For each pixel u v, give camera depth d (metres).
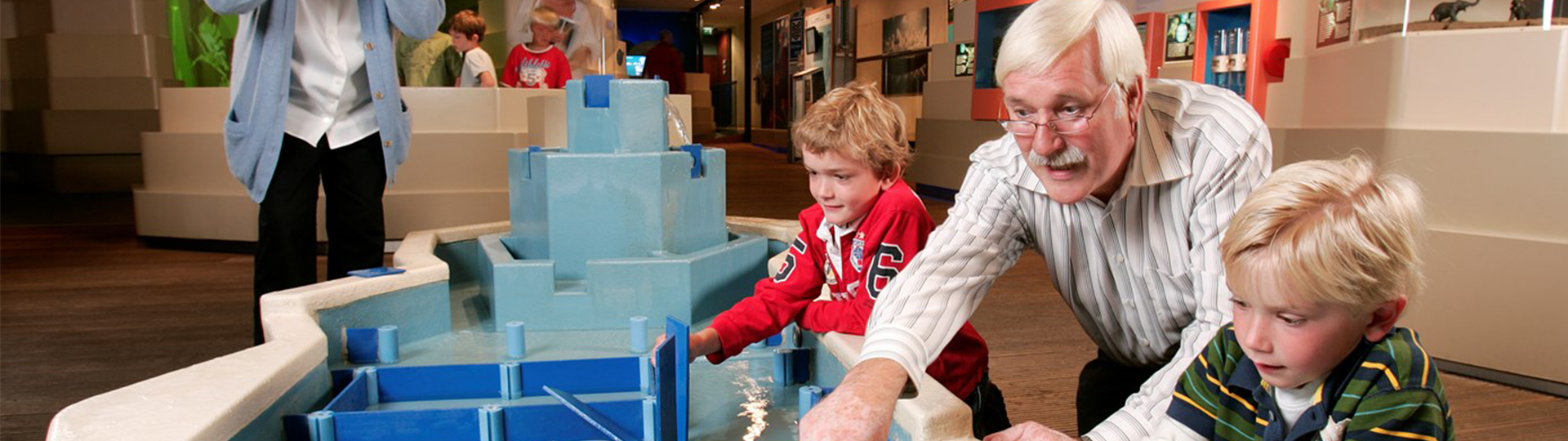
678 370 1.36
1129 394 1.71
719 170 2.53
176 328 3.12
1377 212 0.83
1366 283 0.81
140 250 4.84
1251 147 1.14
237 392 1.21
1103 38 1.01
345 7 2.45
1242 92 4.81
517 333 1.86
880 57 12.41
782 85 16.22
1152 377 1.19
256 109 2.27
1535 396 2.54
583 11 6.94
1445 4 2.79
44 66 8.00
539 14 6.00
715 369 1.83
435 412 1.40
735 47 22.92
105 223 6.05
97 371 2.61
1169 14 5.48
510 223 2.91
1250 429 1.03
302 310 1.69
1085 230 1.32
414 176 4.64
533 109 3.44
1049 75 1.01
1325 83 3.44
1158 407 1.13
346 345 1.79
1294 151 3.44
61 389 2.43
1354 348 0.91
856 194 1.55
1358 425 0.88
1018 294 3.85
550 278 2.09
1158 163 1.18
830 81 12.59
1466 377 2.71
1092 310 1.48
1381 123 2.94
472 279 2.79
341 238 2.58
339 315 1.80
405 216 4.62
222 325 3.17
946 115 7.88
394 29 2.57
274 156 2.31
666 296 2.12
